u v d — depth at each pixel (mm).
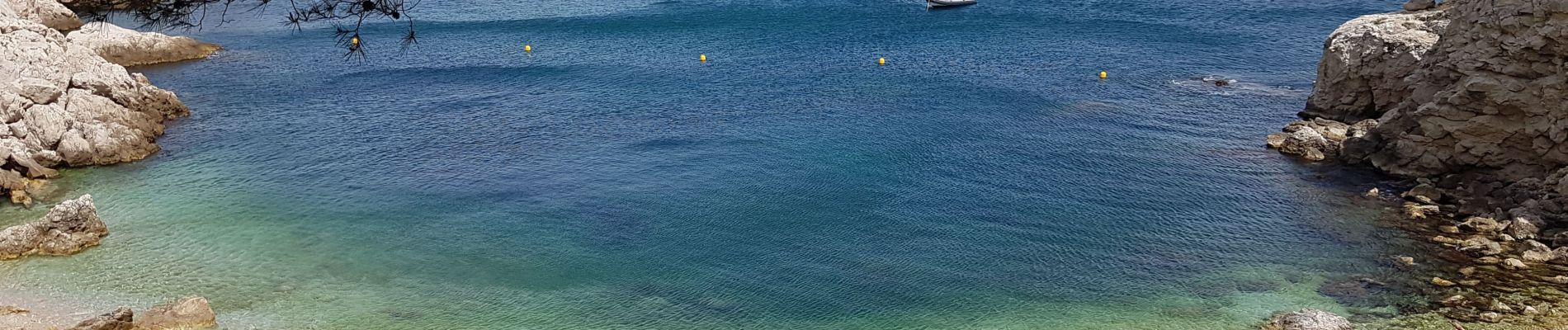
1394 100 53500
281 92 68188
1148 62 74250
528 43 85000
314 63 77000
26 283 38062
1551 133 42562
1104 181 49125
